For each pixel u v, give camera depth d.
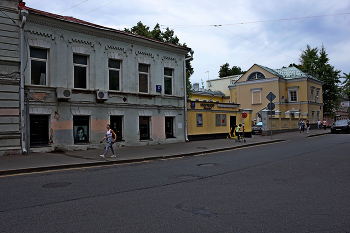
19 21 13.07
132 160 12.19
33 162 10.84
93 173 9.12
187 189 6.79
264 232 4.12
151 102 18.36
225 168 9.79
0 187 7.14
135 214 4.95
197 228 4.28
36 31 13.59
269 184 7.23
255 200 5.79
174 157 13.63
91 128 15.38
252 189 6.72
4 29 12.64
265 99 40.06
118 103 16.53
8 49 12.67
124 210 5.18
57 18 14.01
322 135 29.59
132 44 17.47
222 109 23.88
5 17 12.68
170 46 19.33
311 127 41.03
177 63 20.23
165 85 19.67
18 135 12.80
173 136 19.86
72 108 14.63
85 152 14.08
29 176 8.70
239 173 8.80
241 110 25.92
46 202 5.73
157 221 4.59
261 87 40.44
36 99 13.41
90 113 15.30
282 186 7.00
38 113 13.45
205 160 12.06
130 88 17.27
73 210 5.20
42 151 13.54
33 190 6.78
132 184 7.38
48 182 7.72
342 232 4.13
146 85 18.39
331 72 47.12
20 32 13.01
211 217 4.77
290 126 34.03
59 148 14.12
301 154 13.38
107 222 4.55
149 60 18.33
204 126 22.19
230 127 24.66
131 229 4.25
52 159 11.66
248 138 24.45
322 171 8.98
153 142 18.27
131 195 6.26
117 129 16.86
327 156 12.49
